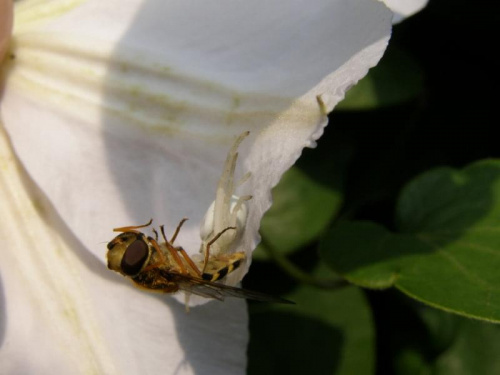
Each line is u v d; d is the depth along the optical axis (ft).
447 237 0.41
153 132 0.39
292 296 0.45
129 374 0.40
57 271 0.40
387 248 0.41
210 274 0.36
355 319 0.45
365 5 0.36
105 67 0.40
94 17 0.41
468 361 0.46
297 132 0.36
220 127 0.38
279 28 0.38
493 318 0.38
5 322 0.40
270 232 0.45
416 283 0.40
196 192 0.39
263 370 0.44
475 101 0.47
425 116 0.47
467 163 0.48
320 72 0.36
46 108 0.40
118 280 0.40
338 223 0.42
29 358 0.40
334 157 0.46
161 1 0.40
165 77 0.39
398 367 0.46
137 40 0.40
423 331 0.46
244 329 0.41
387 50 0.46
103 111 0.40
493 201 0.42
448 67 0.47
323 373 0.44
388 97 0.45
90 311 0.40
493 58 0.47
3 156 0.41
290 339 0.45
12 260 0.40
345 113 0.47
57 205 0.40
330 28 0.37
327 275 0.45
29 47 0.41
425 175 0.43
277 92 0.37
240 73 0.38
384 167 0.47
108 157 0.40
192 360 0.40
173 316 0.40
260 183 0.36
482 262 0.40
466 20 0.46
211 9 0.39
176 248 0.37
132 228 0.38
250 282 0.45
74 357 0.40
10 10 0.40
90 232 0.40
